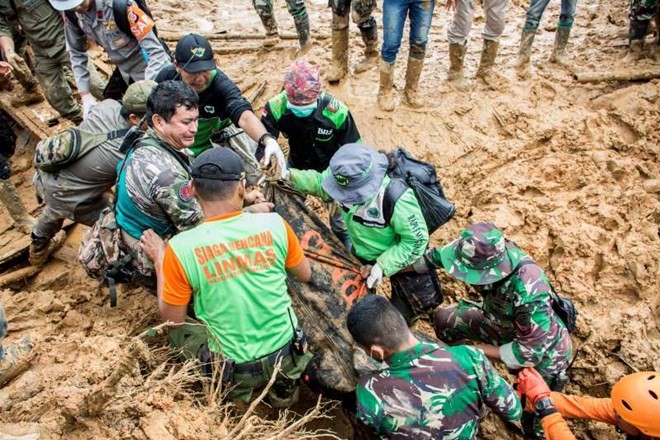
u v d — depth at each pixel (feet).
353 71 19.38
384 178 11.07
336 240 12.33
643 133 17.12
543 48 20.06
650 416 9.80
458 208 16.28
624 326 13.91
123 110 11.59
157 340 11.12
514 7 22.04
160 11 22.95
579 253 15.02
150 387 9.24
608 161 16.52
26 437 8.45
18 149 18.90
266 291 9.50
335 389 10.95
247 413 9.12
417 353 9.29
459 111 17.90
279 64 20.06
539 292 10.72
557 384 11.87
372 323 9.06
